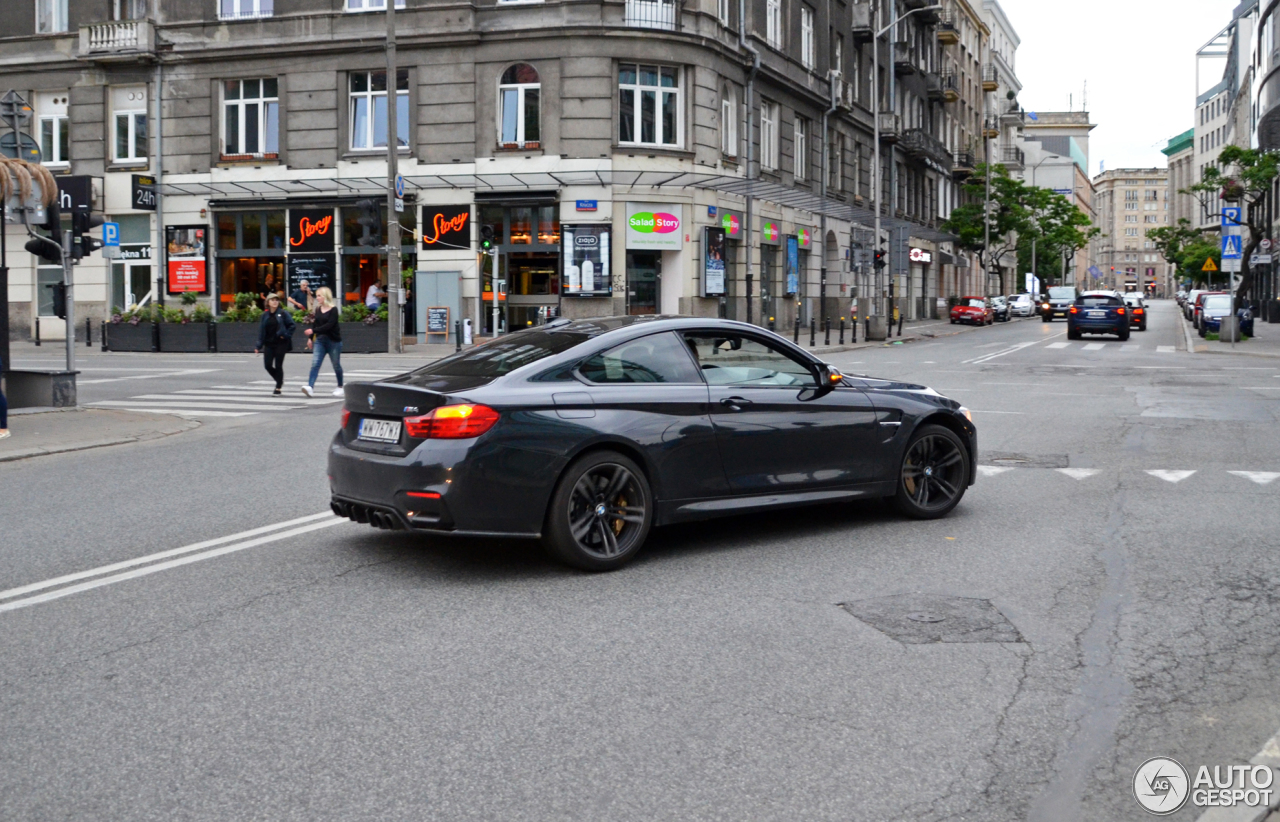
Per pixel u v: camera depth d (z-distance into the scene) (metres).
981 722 4.12
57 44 35.59
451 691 4.45
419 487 5.96
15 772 3.72
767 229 38.66
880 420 7.48
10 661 4.86
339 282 33.94
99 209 35.56
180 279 35.00
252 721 4.14
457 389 6.15
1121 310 37.22
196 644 5.08
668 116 32.91
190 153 34.78
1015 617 5.47
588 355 6.46
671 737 3.98
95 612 5.64
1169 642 5.07
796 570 6.41
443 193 32.94
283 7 33.72
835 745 3.91
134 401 17.30
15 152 17.97
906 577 6.25
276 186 34.03
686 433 6.58
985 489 9.09
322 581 6.22
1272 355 27.88
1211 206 80.94
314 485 9.51
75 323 35.88
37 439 12.53
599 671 4.68
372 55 33.09
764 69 37.19
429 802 3.48
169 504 8.70
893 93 50.28
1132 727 4.09
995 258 71.75
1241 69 72.00
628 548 6.44
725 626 5.31
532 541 7.21
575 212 31.98
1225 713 4.22
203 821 3.37
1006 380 20.55
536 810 3.42
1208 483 9.34
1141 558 6.68
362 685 4.52
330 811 3.42
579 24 31.44
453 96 32.53
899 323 40.12
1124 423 13.64
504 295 32.94
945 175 68.19
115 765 3.77
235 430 13.80
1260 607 5.62
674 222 32.66
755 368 7.08
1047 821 3.37
